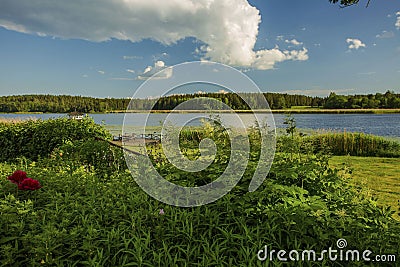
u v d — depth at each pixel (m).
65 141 7.88
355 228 2.56
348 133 13.05
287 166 3.48
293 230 2.48
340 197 3.22
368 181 6.71
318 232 2.48
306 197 3.24
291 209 2.65
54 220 2.68
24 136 9.17
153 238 2.57
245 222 2.68
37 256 2.17
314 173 3.60
